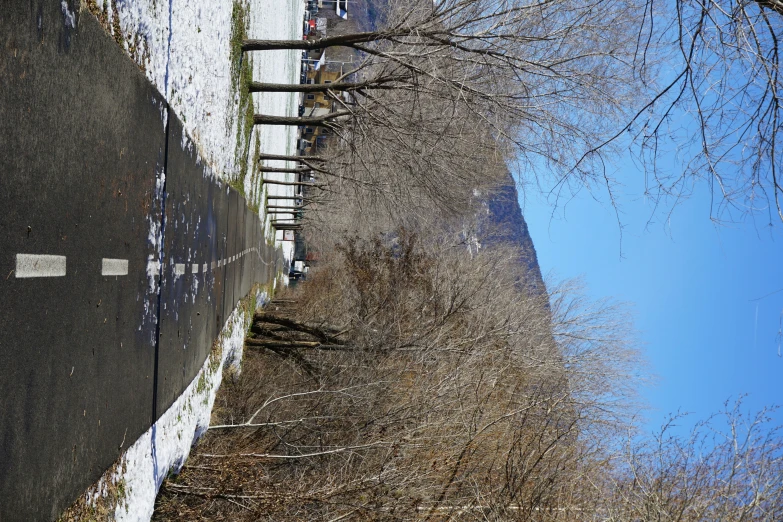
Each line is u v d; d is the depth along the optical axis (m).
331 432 12.70
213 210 10.88
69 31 4.80
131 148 6.25
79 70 4.99
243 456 11.30
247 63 13.55
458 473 11.88
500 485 11.45
